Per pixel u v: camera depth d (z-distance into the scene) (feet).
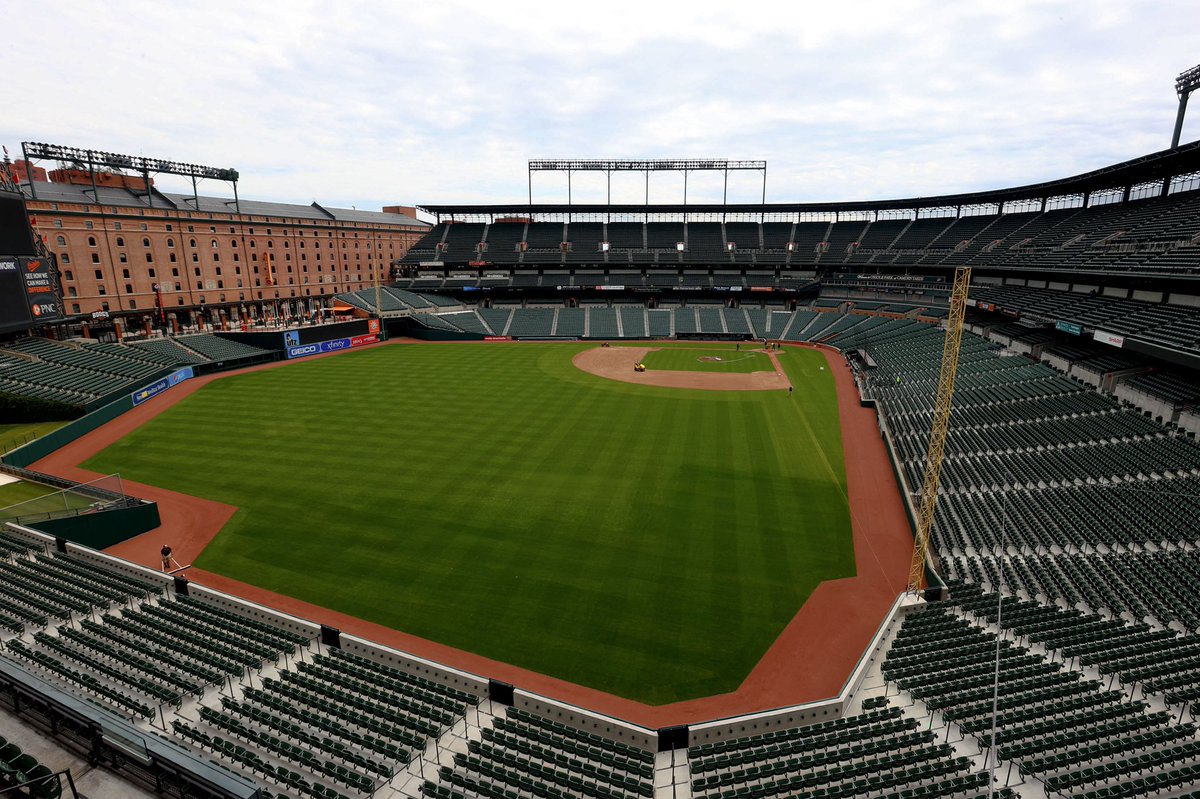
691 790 50.03
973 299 244.42
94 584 79.25
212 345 241.55
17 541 90.68
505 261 372.38
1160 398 121.39
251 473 122.42
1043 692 59.21
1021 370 167.43
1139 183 220.64
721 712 60.64
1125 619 72.59
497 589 81.56
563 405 176.45
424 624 74.38
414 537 95.50
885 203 321.93
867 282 335.67
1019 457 117.70
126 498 100.01
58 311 193.06
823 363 248.52
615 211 364.38
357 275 384.27
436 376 220.43
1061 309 182.39
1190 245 155.33
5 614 69.56
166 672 62.23
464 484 116.06
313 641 70.23
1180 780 48.78
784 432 150.51
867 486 116.57
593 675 65.72
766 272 366.43
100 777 32.86
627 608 77.56
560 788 49.37
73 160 228.63
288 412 168.55
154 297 258.78
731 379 216.54
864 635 72.79
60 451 137.80
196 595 78.13
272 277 316.81
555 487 114.62
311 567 87.15
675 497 110.63
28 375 176.04
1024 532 92.48
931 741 54.29
